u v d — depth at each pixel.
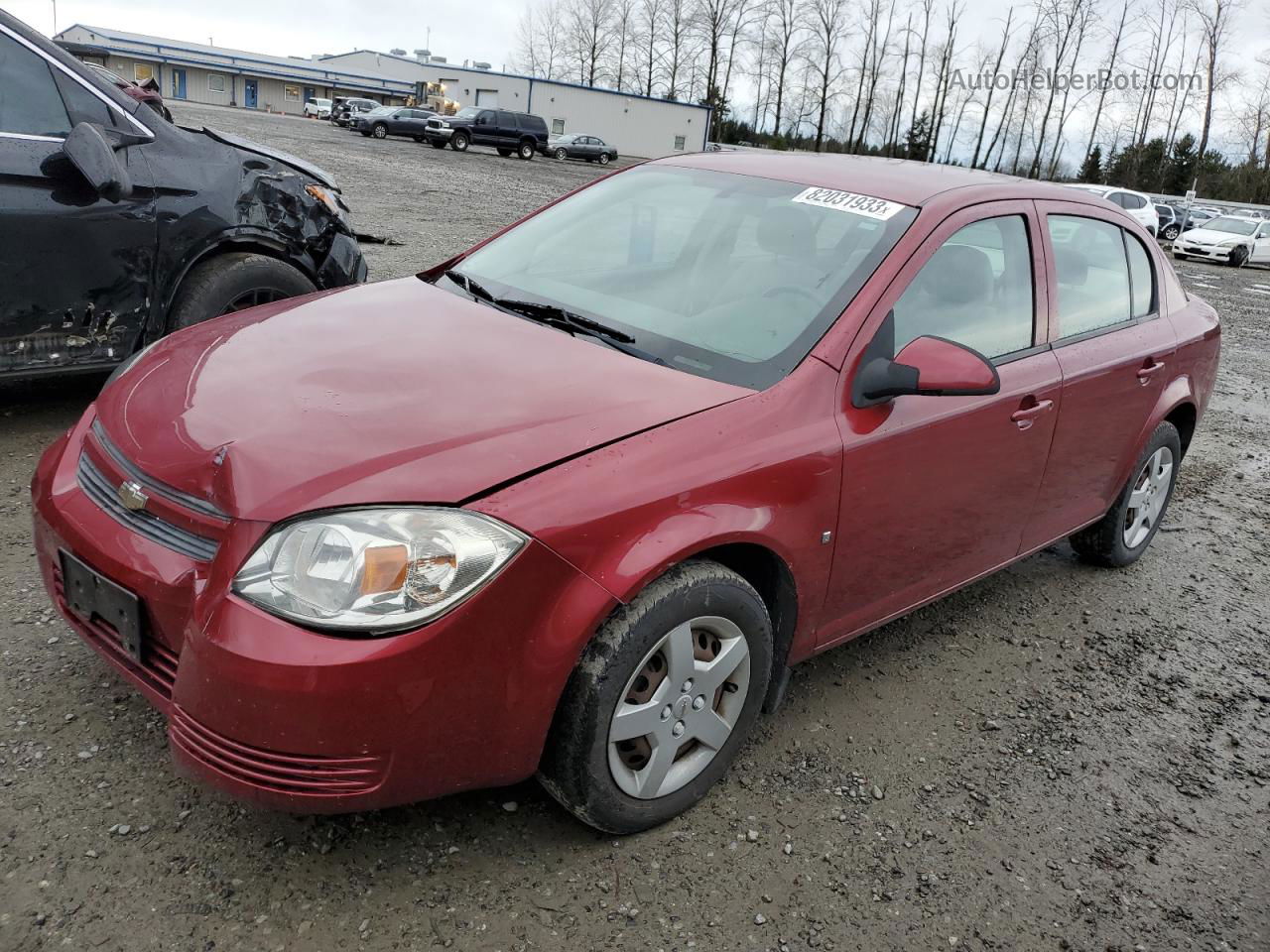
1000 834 2.59
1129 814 2.75
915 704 3.15
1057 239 3.45
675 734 2.31
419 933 2.01
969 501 3.03
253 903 2.03
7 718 2.48
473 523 1.90
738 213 3.07
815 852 2.41
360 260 5.15
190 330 2.78
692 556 2.26
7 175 3.79
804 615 2.59
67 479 2.32
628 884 2.22
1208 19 59.34
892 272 2.71
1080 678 3.47
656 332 2.67
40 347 4.02
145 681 2.09
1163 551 4.77
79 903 1.97
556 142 44.88
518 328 2.67
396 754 1.89
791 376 2.48
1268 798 2.92
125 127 4.12
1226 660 3.74
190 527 2.00
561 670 2.02
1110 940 2.28
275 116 64.06
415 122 41.66
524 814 2.38
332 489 1.89
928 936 2.21
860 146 73.56
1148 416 3.94
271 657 1.79
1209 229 27.19
